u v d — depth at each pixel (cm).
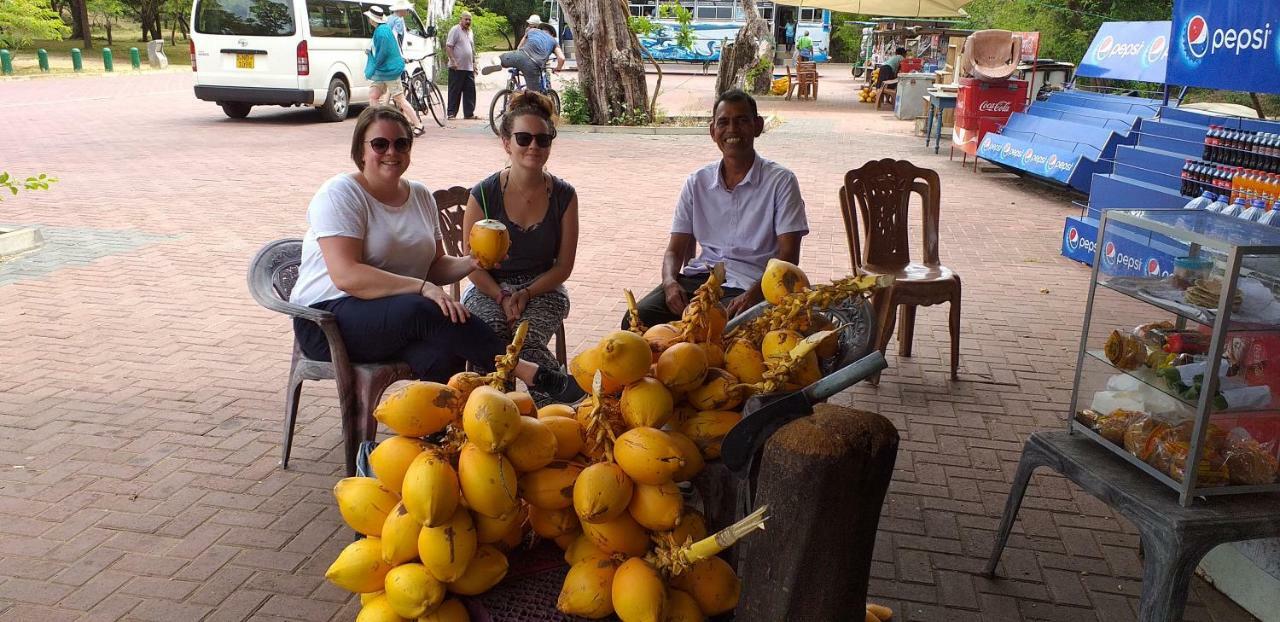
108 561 318
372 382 359
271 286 377
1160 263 279
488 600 210
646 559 203
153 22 4144
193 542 331
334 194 362
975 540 346
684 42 2234
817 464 178
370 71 1412
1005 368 530
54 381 474
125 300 614
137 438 412
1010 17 2077
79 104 1798
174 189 988
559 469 205
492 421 190
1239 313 250
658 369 214
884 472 183
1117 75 986
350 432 363
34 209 876
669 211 949
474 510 200
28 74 2384
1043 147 1024
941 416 460
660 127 1578
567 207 416
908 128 1725
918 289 489
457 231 456
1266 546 294
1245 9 549
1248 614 303
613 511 196
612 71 1622
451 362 361
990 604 307
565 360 473
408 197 384
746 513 212
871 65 2659
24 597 297
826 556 185
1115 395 291
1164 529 250
